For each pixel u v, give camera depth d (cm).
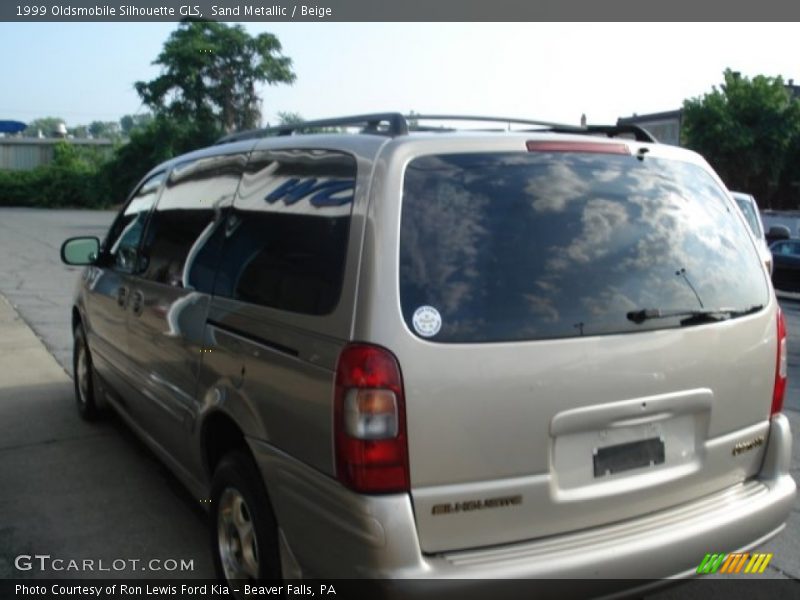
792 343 1134
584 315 276
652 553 276
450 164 276
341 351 255
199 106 4338
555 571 258
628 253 293
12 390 693
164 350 402
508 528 262
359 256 260
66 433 573
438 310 256
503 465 260
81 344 600
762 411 325
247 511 312
